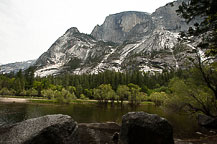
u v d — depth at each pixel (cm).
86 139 1496
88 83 10900
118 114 3566
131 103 6956
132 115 1127
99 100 7119
